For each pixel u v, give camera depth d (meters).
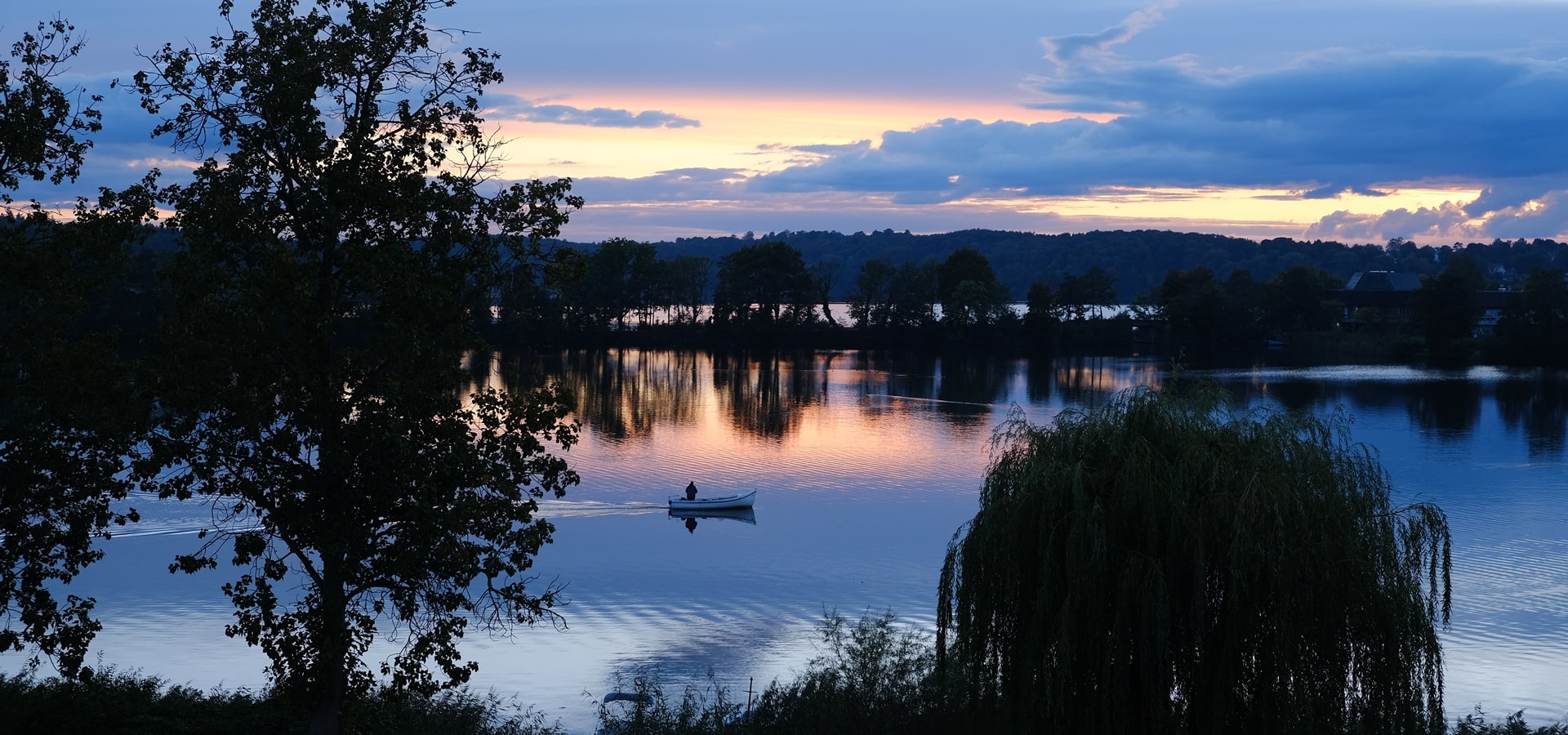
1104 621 25.30
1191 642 25.31
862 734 29.33
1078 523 25.11
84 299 26.38
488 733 30.84
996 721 27.19
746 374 158.75
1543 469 83.50
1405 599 25.41
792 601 49.19
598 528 63.56
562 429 26.09
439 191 24.66
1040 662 25.59
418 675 25.39
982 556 27.00
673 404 122.25
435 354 24.28
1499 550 58.22
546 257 26.08
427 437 24.36
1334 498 25.58
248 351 22.56
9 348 24.78
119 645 40.91
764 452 90.69
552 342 197.88
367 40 24.31
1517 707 37.44
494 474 25.08
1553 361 182.50
